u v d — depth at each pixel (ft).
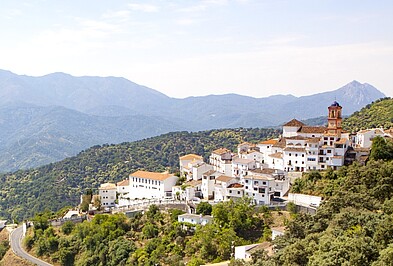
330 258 226.79
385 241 243.40
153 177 635.25
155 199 604.08
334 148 520.01
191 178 637.30
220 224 445.78
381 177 388.16
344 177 463.83
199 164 630.74
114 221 513.04
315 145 527.81
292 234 336.49
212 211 477.36
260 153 598.34
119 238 488.02
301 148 539.29
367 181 399.03
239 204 469.57
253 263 306.14
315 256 241.14
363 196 351.67
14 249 551.18
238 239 417.49
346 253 228.84
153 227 486.38
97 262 478.59
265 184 497.87
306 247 266.98
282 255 274.36
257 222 445.78
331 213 339.16
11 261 520.01
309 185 484.74
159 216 506.07
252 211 456.45
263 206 460.55
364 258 222.28
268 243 377.91
